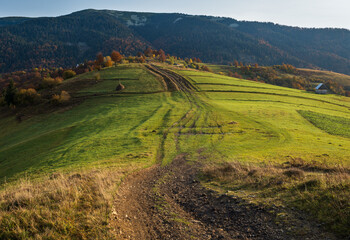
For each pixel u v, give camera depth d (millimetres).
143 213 10094
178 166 21781
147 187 14648
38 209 8523
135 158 25000
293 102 68938
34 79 155500
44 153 32781
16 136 55969
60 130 46719
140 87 86938
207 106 60156
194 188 13609
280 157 22734
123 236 7781
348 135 37406
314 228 7066
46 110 73562
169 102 66750
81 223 7867
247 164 17562
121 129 42031
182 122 45094
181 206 10914
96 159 25891
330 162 20234
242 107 58625
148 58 188750
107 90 85188
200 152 27578
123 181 15164
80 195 10039
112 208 9555
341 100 80812
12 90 81250
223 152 26844
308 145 29594
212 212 9633
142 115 52625
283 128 40062
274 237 7086
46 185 12180
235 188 12164
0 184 22203
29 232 7309
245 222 8297
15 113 76125
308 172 14711
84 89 89062
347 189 8398
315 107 63656
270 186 11180
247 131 38344
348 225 6664
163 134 37562
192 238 7734
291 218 7828
